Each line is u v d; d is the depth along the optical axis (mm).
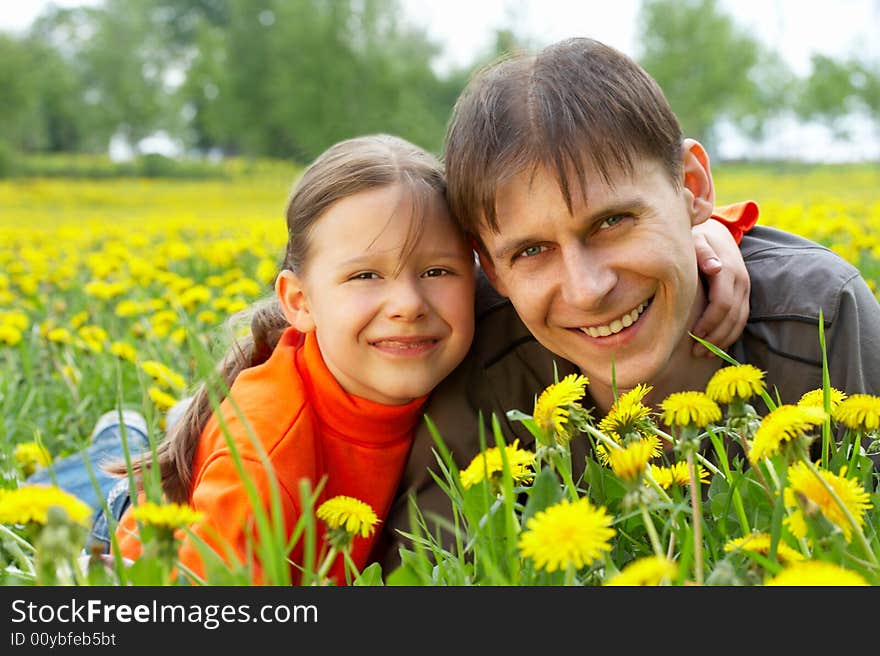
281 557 891
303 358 1655
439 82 37875
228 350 1922
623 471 974
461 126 1506
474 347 1719
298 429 1547
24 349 2975
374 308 1543
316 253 1604
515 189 1428
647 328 1492
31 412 2689
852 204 7824
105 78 45844
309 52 30859
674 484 1177
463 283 1598
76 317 3811
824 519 934
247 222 10883
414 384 1576
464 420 1679
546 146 1396
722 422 1599
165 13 53562
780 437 959
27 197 28438
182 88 40781
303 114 31016
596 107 1414
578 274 1417
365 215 1538
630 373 1510
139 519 905
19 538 1178
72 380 2844
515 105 1444
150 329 3293
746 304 1641
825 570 759
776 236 1861
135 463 1809
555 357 1678
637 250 1429
